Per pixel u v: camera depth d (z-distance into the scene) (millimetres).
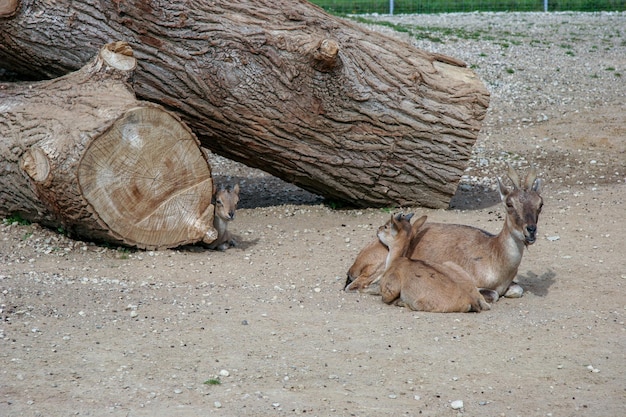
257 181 14172
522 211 7816
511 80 20797
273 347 6797
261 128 10883
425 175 11531
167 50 10523
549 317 7664
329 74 10805
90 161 9039
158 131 9430
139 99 10727
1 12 10305
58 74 10922
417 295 7777
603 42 25422
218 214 10070
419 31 25922
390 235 8258
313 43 10734
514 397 5945
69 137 9031
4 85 10422
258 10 10938
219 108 10758
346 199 11852
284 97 10789
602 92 19719
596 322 7551
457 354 6707
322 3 33438
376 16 30594
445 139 11305
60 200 9180
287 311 7730
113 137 9109
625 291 8469
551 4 34031
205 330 7148
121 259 9375
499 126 17234
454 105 11305
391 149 11266
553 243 10203
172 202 9672
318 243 10398
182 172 9688
